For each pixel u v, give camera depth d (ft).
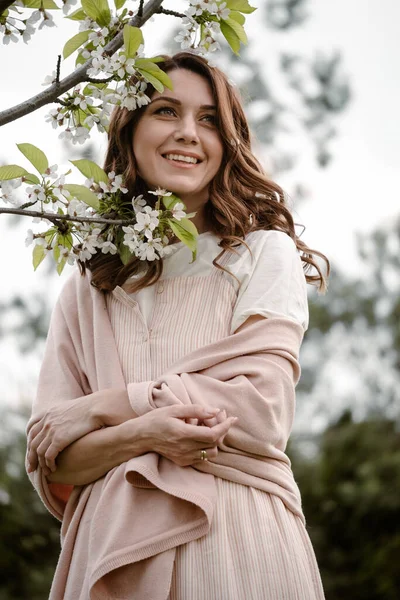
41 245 7.11
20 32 6.32
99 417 7.25
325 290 8.80
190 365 7.26
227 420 6.89
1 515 23.81
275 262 7.70
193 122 7.88
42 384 7.85
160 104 7.89
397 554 26.30
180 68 7.98
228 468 7.08
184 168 7.89
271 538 6.96
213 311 7.57
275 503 7.13
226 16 7.02
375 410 29.60
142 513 6.98
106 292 7.93
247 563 6.84
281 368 7.26
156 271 7.72
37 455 7.57
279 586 6.83
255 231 8.04
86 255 7.19
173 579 6.86
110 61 6.61
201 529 6.87
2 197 6.76
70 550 7.34
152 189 8.14
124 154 8.18
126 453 7.12
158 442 6.96
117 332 7.73
